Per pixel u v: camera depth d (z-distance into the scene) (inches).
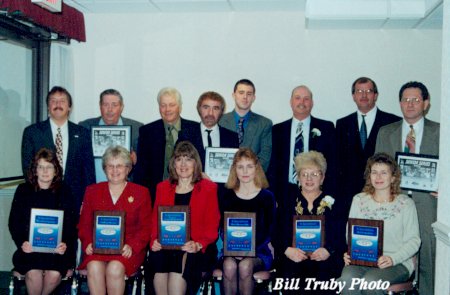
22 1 136.4
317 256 113.3
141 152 150.9
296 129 155.1
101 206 122.7
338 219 116.8
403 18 157.9
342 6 159.2
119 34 185.2
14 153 170.4
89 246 119.3
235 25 180.2
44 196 123.0
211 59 181.8
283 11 177.6
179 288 113.0
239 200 121.4
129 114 185.8
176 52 183.3
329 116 177.6
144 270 120.6
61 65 182.4
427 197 134.0
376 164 114.6
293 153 153.7
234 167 123.0
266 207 120.8
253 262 114.2
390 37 174.7
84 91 187.0
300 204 119.1
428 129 137.5
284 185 151.5
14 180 165.6
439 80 173.0
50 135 142.2
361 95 156.0
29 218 121.9
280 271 116.5
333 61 176.9
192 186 124.7
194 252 116.0
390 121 153.9
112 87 186.4
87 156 144.4
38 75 177.2
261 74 179.6
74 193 142.3
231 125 158.9
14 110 169.2
